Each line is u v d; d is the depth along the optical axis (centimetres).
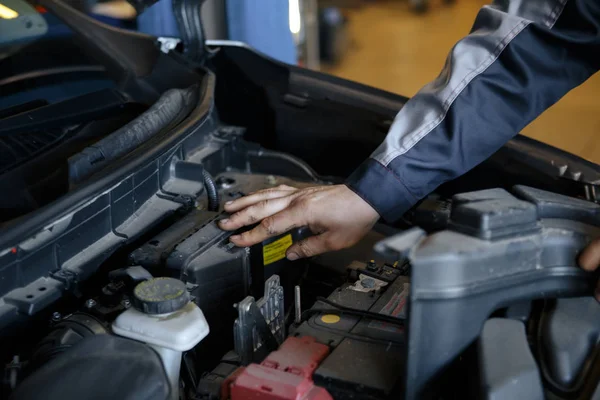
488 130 112
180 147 134
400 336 96
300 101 168
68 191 104
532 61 112
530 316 93
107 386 80
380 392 85
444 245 78
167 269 105
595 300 92
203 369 107
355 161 161
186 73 155
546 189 135
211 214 121
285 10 272
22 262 94
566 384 83
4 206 108
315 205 113
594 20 111
